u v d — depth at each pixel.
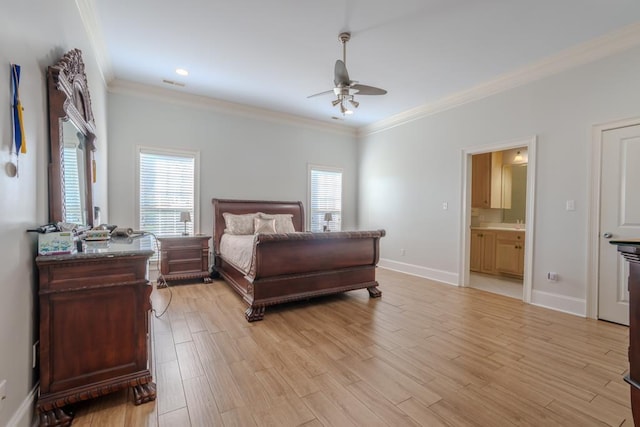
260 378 1.97
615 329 2.83
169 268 4.27
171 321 2.96
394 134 5.65
